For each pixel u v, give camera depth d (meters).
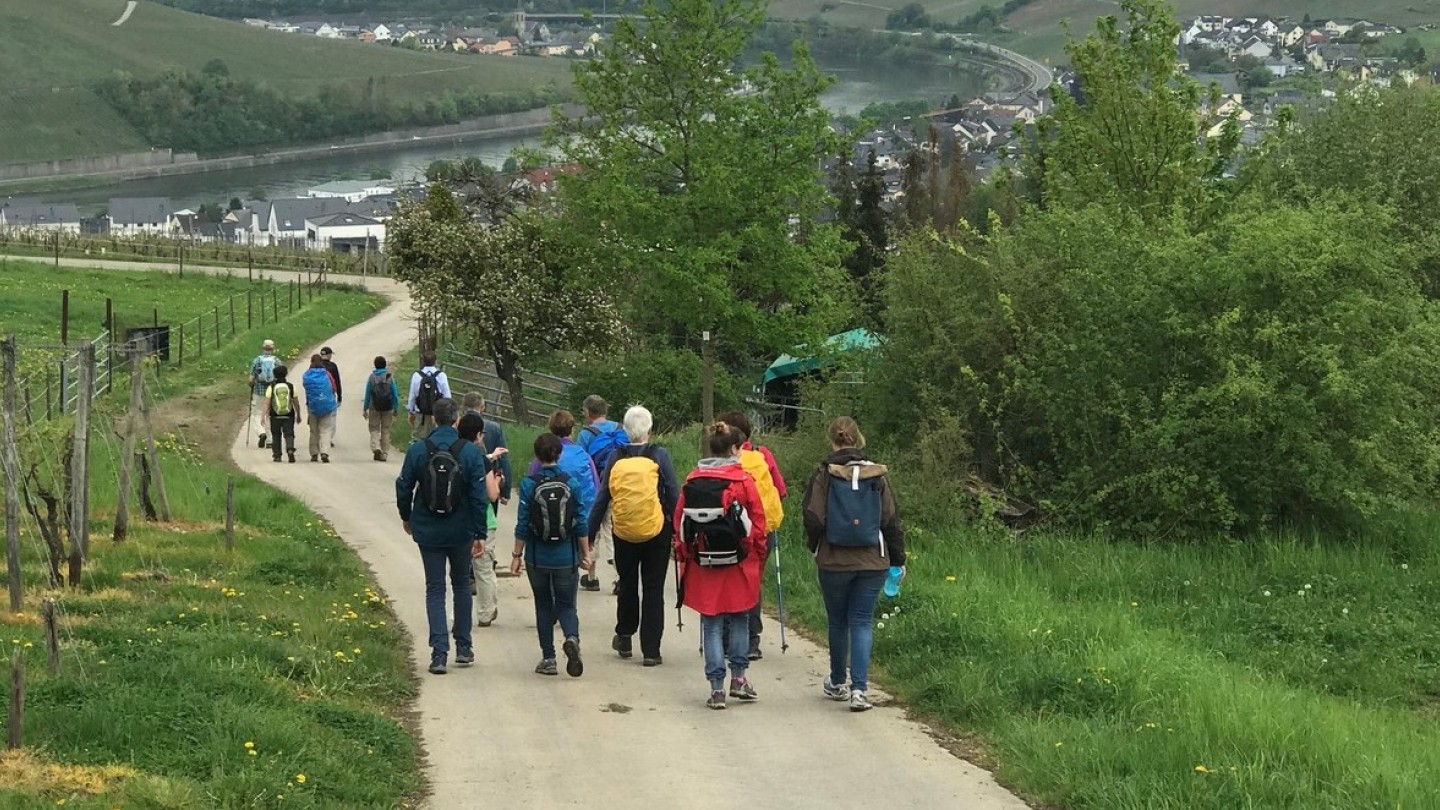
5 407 11.51
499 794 8.12
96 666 9.31
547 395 36.94
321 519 18.73
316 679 9.92
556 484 10.89
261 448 26.69
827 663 11.53
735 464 10.20
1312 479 17.39
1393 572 16.53
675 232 25.77
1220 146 26.05
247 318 43.59
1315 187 26.31
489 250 31.70
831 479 10.02
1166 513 17.91
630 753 8.94
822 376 22.44
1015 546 17.00
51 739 7.80
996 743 9.06
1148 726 8.93
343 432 29.34
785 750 9.03
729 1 26.42
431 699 10.27
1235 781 7.88
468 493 11.03
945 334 18.95
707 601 10.09
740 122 26.27
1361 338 18.20
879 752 8.99
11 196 165.50
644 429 11.48
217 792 7.28
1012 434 19.34
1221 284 18.20
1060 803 7.99
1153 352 18.59
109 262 58.69
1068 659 10.52
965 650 10.92
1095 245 19.47
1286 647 13.61
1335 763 8.38
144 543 15.16
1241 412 17.69
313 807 7.36
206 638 10.48
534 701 10.22
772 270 26.06
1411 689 12.68
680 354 34.88
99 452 22.27
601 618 13.20
